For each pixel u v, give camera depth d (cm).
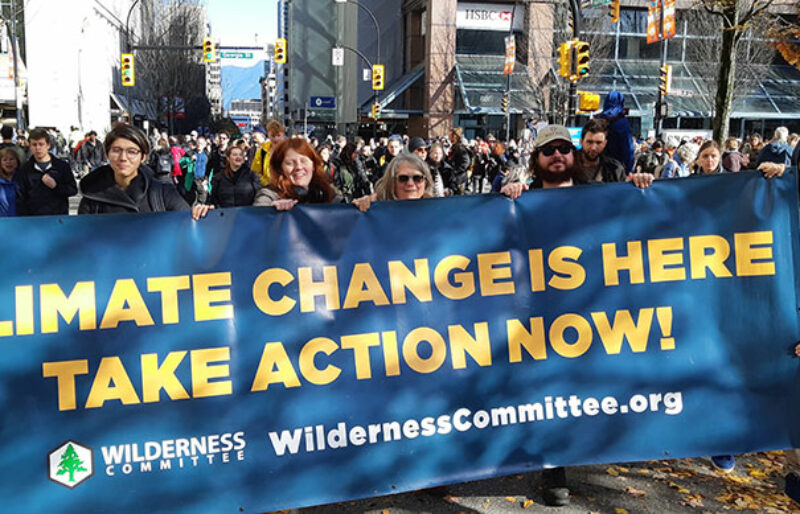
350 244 377
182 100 6819
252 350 366
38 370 349
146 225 359
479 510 414
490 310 387
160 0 6681
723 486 445
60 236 353
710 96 4003
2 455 345
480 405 384
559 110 3966
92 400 352
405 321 380
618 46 4562
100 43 5931
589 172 533
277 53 3994
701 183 401
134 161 445
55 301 352
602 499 427
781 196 404
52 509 348
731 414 400
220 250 366
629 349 396
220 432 361
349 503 427
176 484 357
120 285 357
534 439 388
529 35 4541
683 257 400
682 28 4578
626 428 393
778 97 4391
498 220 389
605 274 396
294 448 367
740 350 402
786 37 2847
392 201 380
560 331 392
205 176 1487
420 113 4778
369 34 6259
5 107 4988
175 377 359
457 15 4650
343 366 373
